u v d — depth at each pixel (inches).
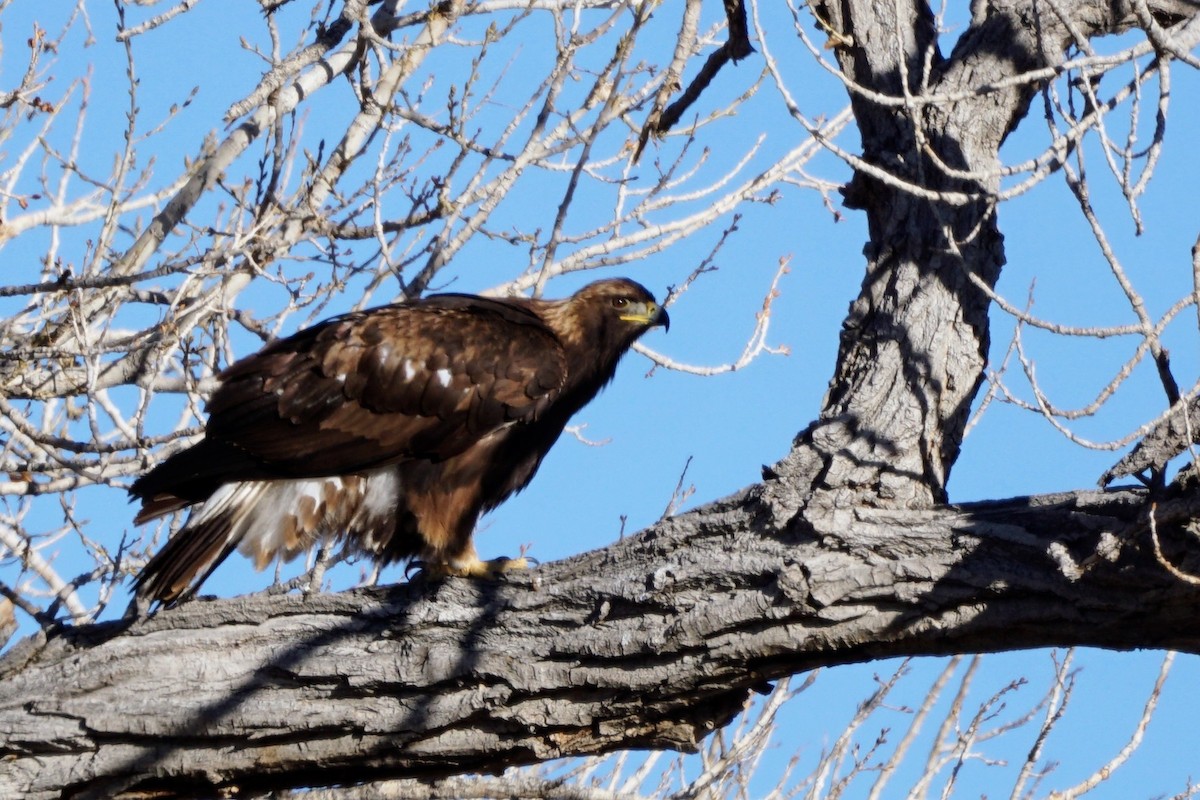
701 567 383.6
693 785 489.7
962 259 367.2
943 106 445.1
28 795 414.9
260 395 489.1
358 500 501.4
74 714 414.3
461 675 398.3
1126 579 342.0
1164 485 337.4
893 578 365.1
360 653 408.5
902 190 414.6
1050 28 454.9
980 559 360.2
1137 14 356.8
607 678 388.8
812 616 370.9
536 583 405.1
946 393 409.7
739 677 385.1
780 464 392.5
